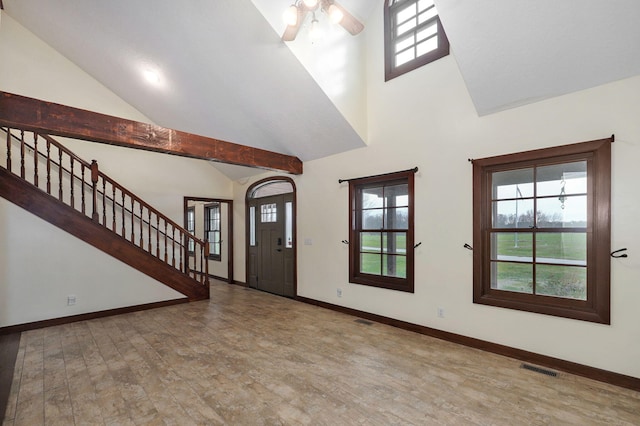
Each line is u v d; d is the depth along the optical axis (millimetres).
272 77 3932
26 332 3900
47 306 4168
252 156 4645
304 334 3783
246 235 6844
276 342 3529
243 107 4699
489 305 3230
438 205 3635
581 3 2271
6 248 3936
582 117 2715
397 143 4043
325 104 3992
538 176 3039
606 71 2545
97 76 5516
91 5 4031
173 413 2201
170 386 2562
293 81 3865
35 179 4211
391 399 2381
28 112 2695
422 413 2209
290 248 5750
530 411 2227
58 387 2539
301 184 5453
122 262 4785
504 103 3084
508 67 2809
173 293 5266
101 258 4605
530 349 2980
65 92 5324
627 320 2510
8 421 2100
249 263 6797
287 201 5883
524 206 3123
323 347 3377
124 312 4762
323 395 2436
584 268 2773
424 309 3760
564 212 2891
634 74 2486
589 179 2746
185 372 2807
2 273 3891
